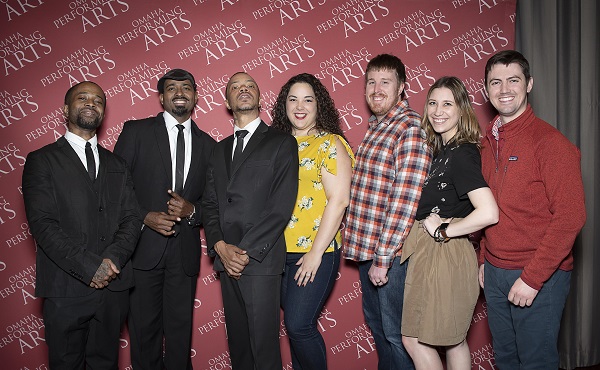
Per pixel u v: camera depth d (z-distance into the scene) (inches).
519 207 81.5
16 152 114.8
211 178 99.0
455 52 123.1
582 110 127.1
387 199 94.3
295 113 97.9
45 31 115.1
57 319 88.0
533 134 81.4
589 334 126.1
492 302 88.4
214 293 120.5
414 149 90.7
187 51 118.6
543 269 77.1
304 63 120.9
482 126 123.2
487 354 122.6
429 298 85.0
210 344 120.5
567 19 124.5
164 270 106.9
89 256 87.7
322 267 94.8
